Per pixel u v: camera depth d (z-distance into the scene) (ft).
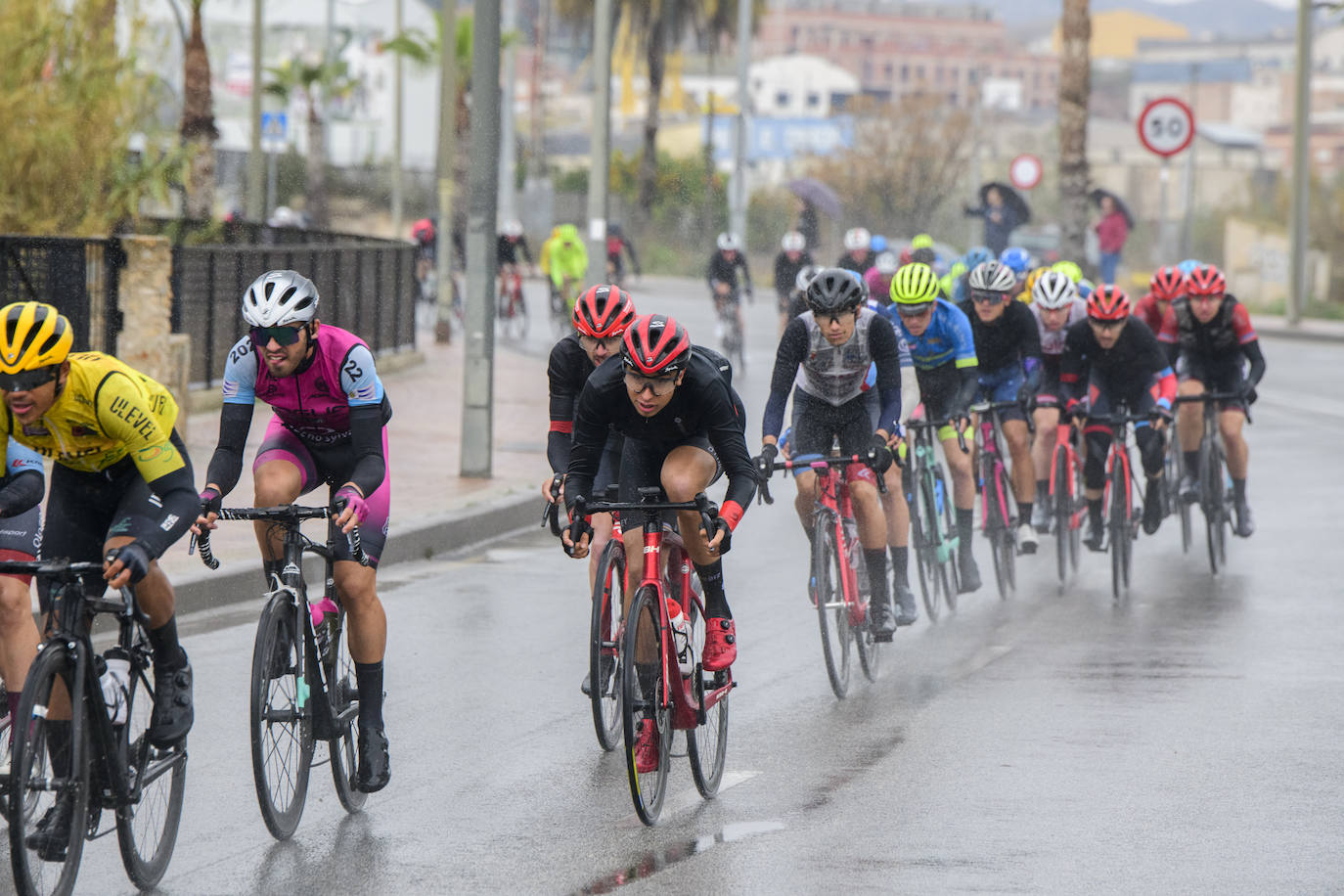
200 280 118.21
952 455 69.05
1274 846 38.22
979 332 73.20
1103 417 73.20
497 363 163.84
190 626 62.08
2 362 33.04
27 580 39.68
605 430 43.42
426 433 111.96
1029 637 63.67
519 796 42.68
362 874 36.73
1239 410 79.20
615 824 40.37
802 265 176.35
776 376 57.00
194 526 39.01
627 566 46.98
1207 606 69.36
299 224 268.41
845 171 385.29
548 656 58.80
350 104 540.93
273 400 41.24
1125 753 46.47
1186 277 77.92
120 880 36.52
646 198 375.66
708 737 43.45
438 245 187.32
